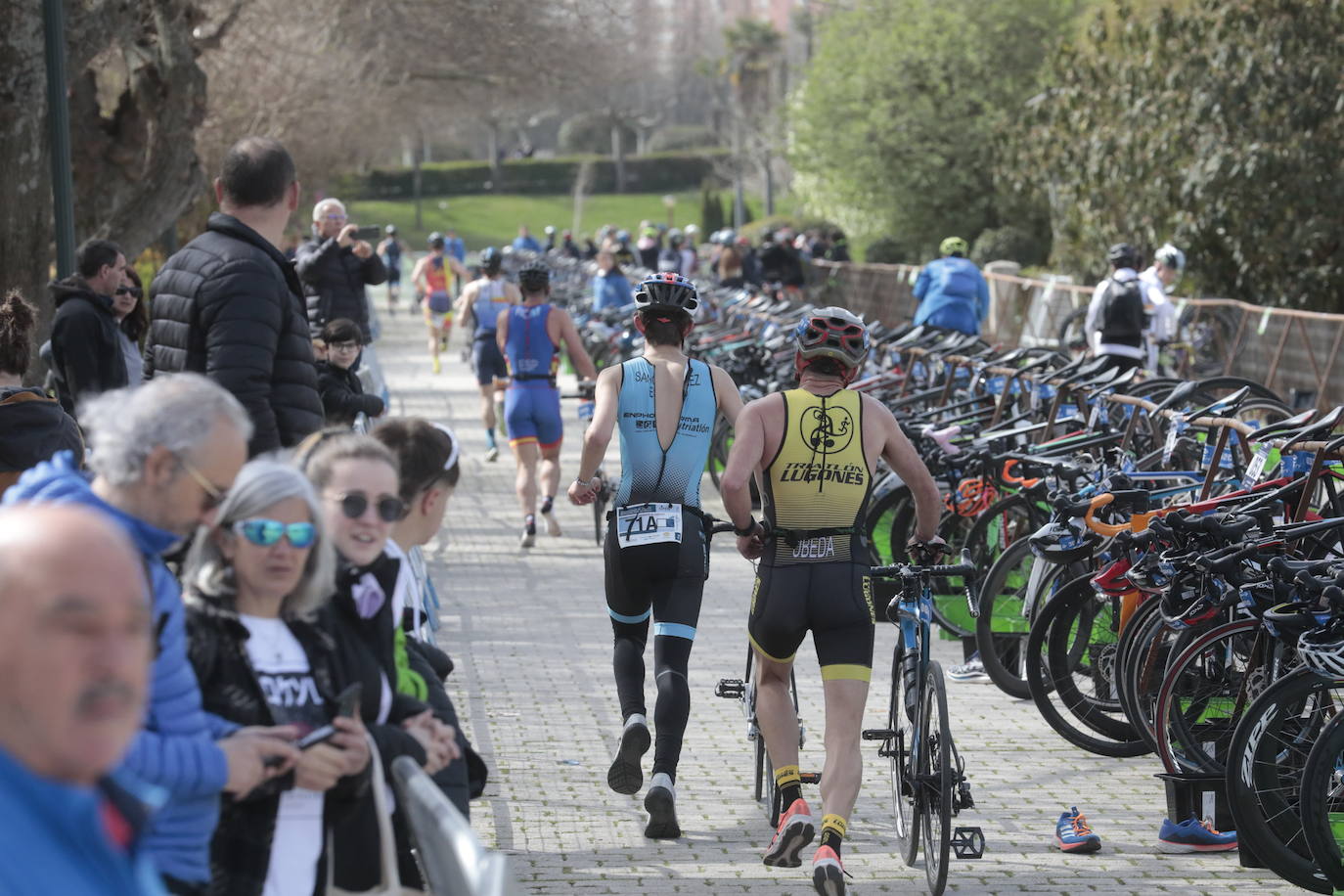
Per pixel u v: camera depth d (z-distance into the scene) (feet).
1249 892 60.95
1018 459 95.81
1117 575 71.36
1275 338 186.60
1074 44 283.59
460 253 484.74
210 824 31.55
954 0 404.36
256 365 58.90
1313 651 58.85
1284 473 78.84
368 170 520.01
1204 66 235.81
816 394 60.80
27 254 125.49
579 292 317.42
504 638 103.19
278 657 33.91
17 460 65.57
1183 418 98.12
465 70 323.57
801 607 59.47
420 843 32.63
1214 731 66.90
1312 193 228.84
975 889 60.90
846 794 56.85
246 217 61.05
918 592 60.44
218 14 245.65
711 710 87.25
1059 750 80.23
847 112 411.34
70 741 21.81
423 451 44.29
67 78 136.05
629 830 67.15
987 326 269.44
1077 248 276.00
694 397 68.59
